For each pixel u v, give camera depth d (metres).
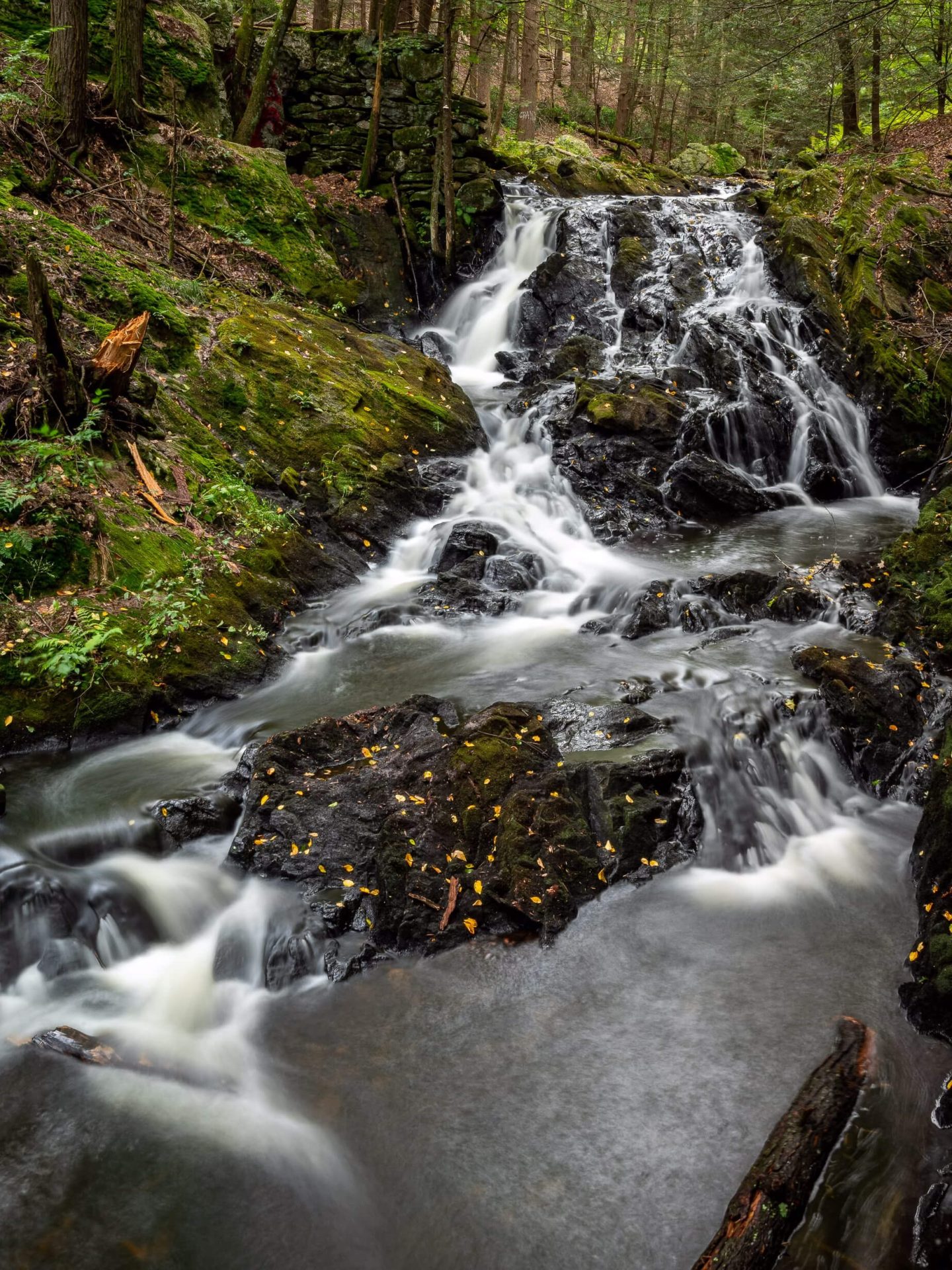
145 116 12.04
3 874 4.64
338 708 6.50
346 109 15.52
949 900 4.49
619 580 8.67
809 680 6.56
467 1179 3.54
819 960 4.64
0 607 6.25
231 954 4.64
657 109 25.55
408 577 8.77
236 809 5.43
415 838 5.03
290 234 13.11
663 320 13.60
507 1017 4.30
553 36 28.67
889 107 19.11
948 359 12.17
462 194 15.79
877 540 9.74
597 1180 3.52
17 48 11.22
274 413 9.41
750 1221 3.21
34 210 9.38
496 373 13.79
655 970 4.59
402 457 9.94
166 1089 3.93
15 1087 3.92
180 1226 3.37
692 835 5.46
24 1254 3.26
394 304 14.84
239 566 7.65
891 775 5.98
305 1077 4.00
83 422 7.51
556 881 4.89
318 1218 3.41
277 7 16.89
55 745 5.99
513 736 5.69
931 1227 3.16
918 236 13.87
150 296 9.36
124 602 6.73
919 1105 3.73
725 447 11.20
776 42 12.23
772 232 15.17
